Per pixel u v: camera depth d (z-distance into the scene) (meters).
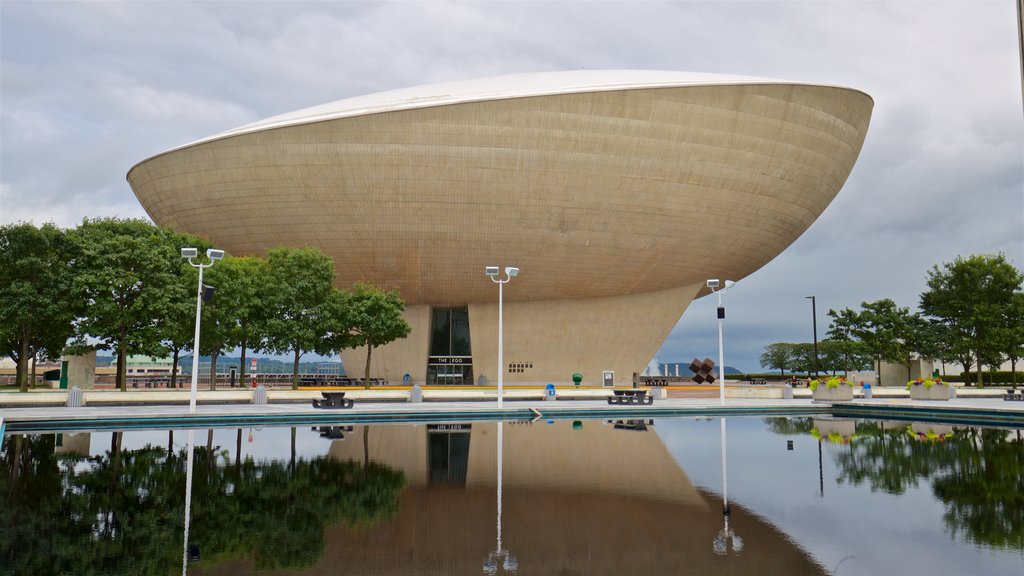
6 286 29.55
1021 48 9.64
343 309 34.44
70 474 11.53
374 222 36.50
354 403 31.58
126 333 30.48
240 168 35.94
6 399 27.53
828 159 38.47
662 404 30.64
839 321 49.59
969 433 18.95
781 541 7.29
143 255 29.48
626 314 44.75
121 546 7.11
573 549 7.03
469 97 34.91
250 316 33.81
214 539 7.41
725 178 36.31
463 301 43.97
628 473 11.83
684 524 8.07
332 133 34.22
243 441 16.92
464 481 11.05
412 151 34.12
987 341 45.53
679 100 33.88
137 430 20.12
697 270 42.44
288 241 38.16
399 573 6.24
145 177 39.75
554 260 39.12
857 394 41.16
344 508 9.00
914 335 47.78
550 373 44.81
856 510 8.78
